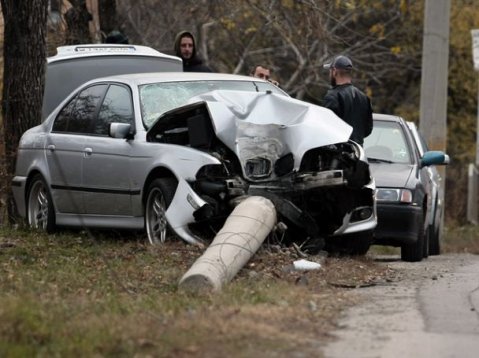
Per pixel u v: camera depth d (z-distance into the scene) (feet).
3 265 78.48
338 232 88.17
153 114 92.22
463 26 233.35
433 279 81.35
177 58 122.72
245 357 52.26
